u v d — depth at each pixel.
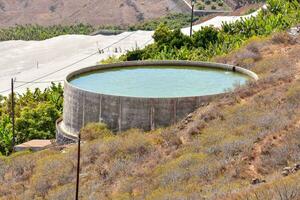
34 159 35.81
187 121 34.84
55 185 30.80
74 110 38.06
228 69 45.28
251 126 30.78
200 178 25.98
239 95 37.09
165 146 32.22
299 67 42.97
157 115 35.75
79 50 103.44
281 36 54.78
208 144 30.39
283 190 19.06
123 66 46.03
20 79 86.81
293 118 30.34
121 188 27.73
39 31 178.50
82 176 30.89
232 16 107.94
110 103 36.09
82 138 35.97
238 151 27.83
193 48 67.81
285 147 26.11
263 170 25.19
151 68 46.53
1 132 49.16
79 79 42.53
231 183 24.14
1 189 31.84
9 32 177.38
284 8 71.31
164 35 70.75
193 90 39.38
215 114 34.41
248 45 55.91
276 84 38.19
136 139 33.09
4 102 63.59
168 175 26.92
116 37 110.62
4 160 37.31
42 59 102.31
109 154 32.38
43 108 50.97
